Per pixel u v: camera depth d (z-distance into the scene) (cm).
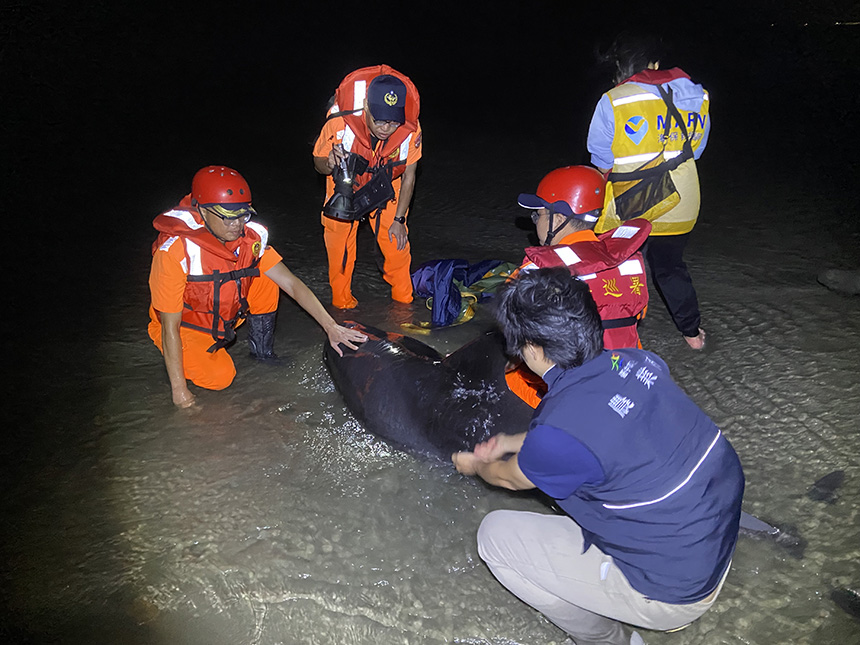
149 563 320
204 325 405
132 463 373
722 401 411
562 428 209
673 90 379
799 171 766
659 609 230
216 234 379
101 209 673
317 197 710
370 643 289
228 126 911
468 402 353
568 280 218
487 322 490
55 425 398
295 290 418
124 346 470
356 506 348
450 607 303
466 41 1416
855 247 590
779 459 366
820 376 427
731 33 1412
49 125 877
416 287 520
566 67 1255
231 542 330
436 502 350
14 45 1139
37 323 494
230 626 295
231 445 385
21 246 598
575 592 245
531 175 770
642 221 309
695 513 213
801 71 1166
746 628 287
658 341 468
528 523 255
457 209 684
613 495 214
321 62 1244
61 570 315
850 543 318
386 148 438
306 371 445
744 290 529
